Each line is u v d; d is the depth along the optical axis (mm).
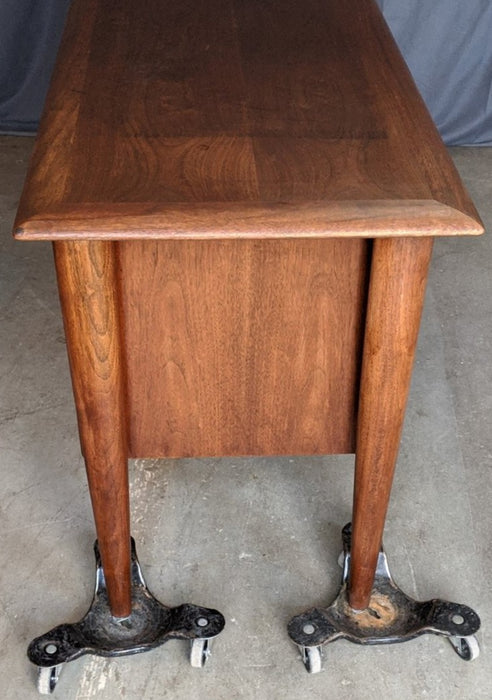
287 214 1230
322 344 1480
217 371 1506
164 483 2074
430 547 1944
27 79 3311
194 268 1387
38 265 2764
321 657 1701
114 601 1711
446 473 2125
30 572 1884
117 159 1370
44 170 1336
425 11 3180
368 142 1439
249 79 1654
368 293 1382
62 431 2215
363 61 1736
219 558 1915
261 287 1411
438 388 2367
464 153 3381
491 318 2613
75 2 1974
